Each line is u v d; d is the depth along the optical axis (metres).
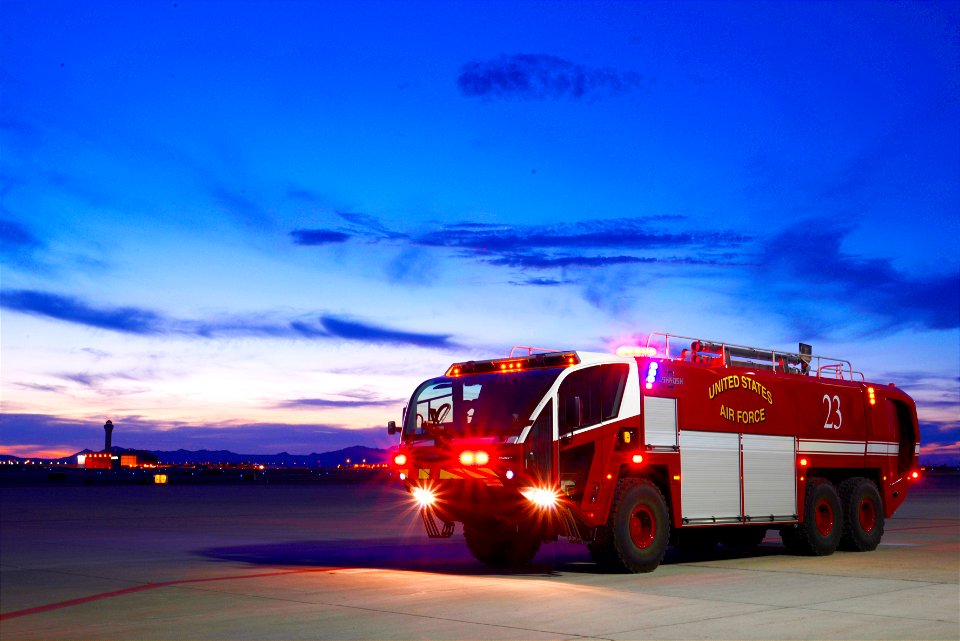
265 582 13.26
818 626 9.30
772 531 25.16
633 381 14.13
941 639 8.64
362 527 26.41
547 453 13.05
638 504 13.92
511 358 13.99
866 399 18.55
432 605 10.84
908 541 20.75
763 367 16.91
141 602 11.57
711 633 8.96
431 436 13.84
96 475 164.50
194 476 173.75
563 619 9.80
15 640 9.27
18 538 22.44
